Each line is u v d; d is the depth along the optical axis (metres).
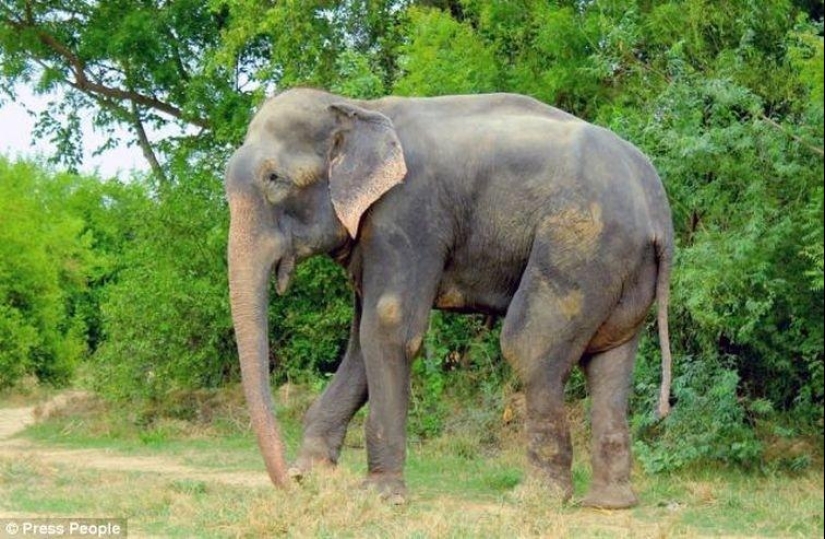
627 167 11.04
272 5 20.22
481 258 11.09
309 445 11.69
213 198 18.61
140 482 12.05
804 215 12.47
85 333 32.09
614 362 11.18
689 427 12.98
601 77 15.41
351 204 10.79
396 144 10.79
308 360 18.11
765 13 14.67
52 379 27.72
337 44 19.80
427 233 10.92
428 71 15.70
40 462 13.13
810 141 12.66
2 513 10.35
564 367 10.88
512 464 13.86
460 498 11.65
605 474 11.04
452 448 14.88
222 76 22.86
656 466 12.84
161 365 17.83
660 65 15.09
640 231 10.86
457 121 11.24
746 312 13.04
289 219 10.92
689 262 12.75
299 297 17.89
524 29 16.36
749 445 12.80
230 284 10.72
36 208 30.48
